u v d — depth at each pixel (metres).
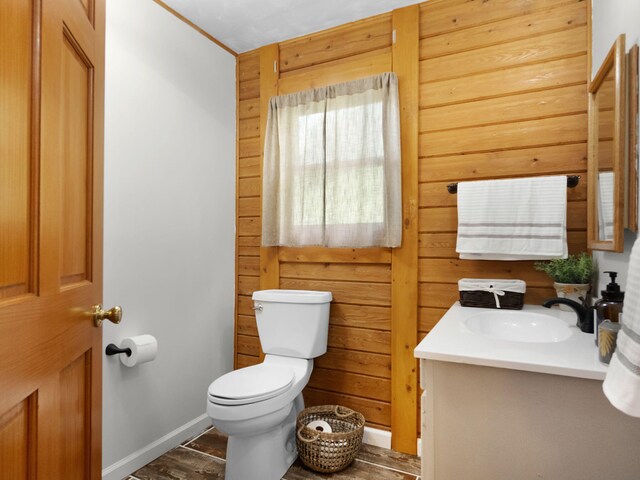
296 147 2.33
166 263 2.12
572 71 1.78
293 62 2.44
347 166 2.16
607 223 1.38
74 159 0.92
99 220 1.08
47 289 0.77
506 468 1.03
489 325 1.63
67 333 0.86
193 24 2.30
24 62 0.69
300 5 2.11
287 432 1.97
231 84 2.61
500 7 1.92
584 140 1.76
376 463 1.96
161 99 2.10
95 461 1.04
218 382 1.77
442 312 2.02
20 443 0.68
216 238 2.49
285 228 2.33
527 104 1.86
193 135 2.31
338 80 2.28
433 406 1.10
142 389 1.97
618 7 1.34
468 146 1.97
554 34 1.81
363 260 2.20
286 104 2.35
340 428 2.14
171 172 2.16
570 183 1.68
